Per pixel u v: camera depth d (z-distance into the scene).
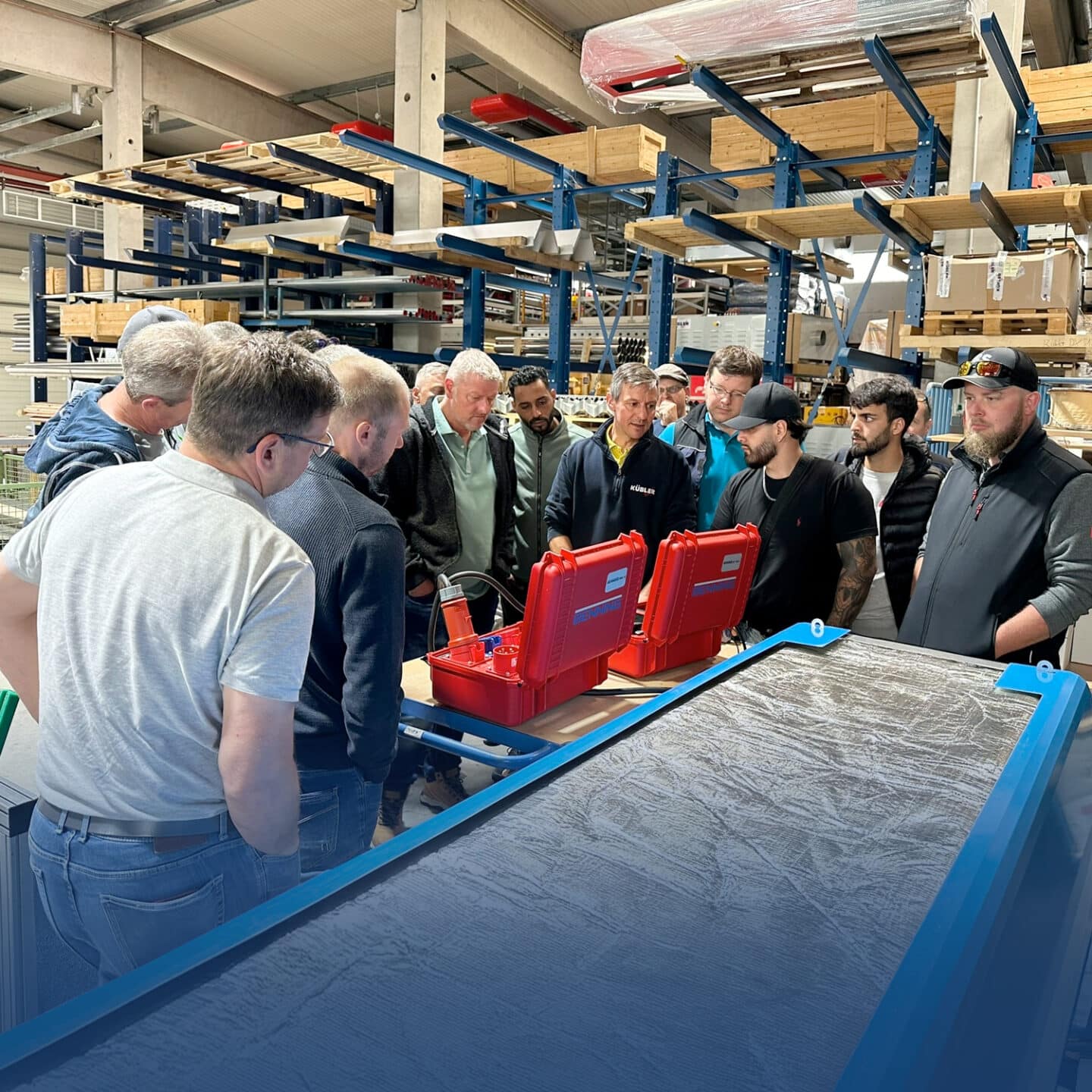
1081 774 1.26
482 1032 0.66
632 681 2.19
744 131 6.59
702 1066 0.62
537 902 0.83
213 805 1.29
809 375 6.73
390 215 7.60
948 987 0.70
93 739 1.24
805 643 1.73
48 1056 0.62
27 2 9.66
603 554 1.92
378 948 0.76
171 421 2.05
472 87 12.52
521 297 9.04
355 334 7.56
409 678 2.16
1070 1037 0.87
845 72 4.24
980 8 3.83
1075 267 3.99
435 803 2.42
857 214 4.40
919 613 2.45
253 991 0.70
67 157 15.02
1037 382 2.28
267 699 1.21
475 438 3.32
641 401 3.11
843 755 1.20
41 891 1.34
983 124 4.79
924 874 0.89
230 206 8.67
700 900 0.84
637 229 5.01
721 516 2.82
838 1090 0.59
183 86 11.14
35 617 1.43
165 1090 0.60
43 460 2.18
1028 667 1.56
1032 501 2.25
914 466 2.84
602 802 1.04
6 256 14.41
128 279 9.91
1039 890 0.94
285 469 1.30
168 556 1.21
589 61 4.54
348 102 13.19
